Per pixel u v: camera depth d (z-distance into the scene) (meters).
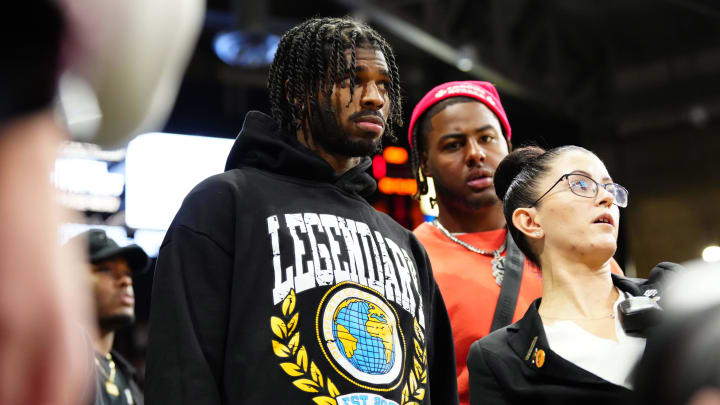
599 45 7.48
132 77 0.46
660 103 7.49
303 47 1.65
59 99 0.46
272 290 1.40
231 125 7.10
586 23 7.25
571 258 1.61
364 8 5.91
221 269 1.41
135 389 3.04
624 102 7.51
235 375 1.33
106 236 3.06
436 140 2.37
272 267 1.42
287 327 1.37
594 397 1.43
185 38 0.48
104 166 6.07
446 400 1.71
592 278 1.60
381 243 1.58
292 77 1.65
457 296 2.13
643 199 7.52
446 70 7.64
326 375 1.34
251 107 7.36
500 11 6.59
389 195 6.74
